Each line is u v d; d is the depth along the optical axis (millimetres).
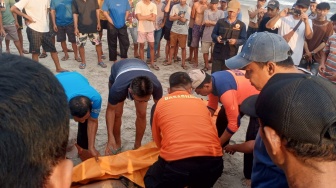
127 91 3514
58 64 6797
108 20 7125
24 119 564
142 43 7426
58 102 622
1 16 6629
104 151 4199
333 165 975
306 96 954
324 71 4879
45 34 6504
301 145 958
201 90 3312
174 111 2965
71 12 7141
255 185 1845
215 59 6293
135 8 7316
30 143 571
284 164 1047
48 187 624
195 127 2895
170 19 7219
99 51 7301
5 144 545
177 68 7555
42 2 6320
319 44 5727
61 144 634
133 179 3238
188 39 7789
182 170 2818
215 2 6883
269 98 1022
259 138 1811
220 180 3766
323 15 5695
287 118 958
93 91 3232
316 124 927
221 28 6133
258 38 2307
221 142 3371
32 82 589
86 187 3113
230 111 3213
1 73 572
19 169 562
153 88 3590
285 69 2260
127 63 3877
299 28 5469
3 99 554
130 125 4855
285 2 23000
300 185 1025
